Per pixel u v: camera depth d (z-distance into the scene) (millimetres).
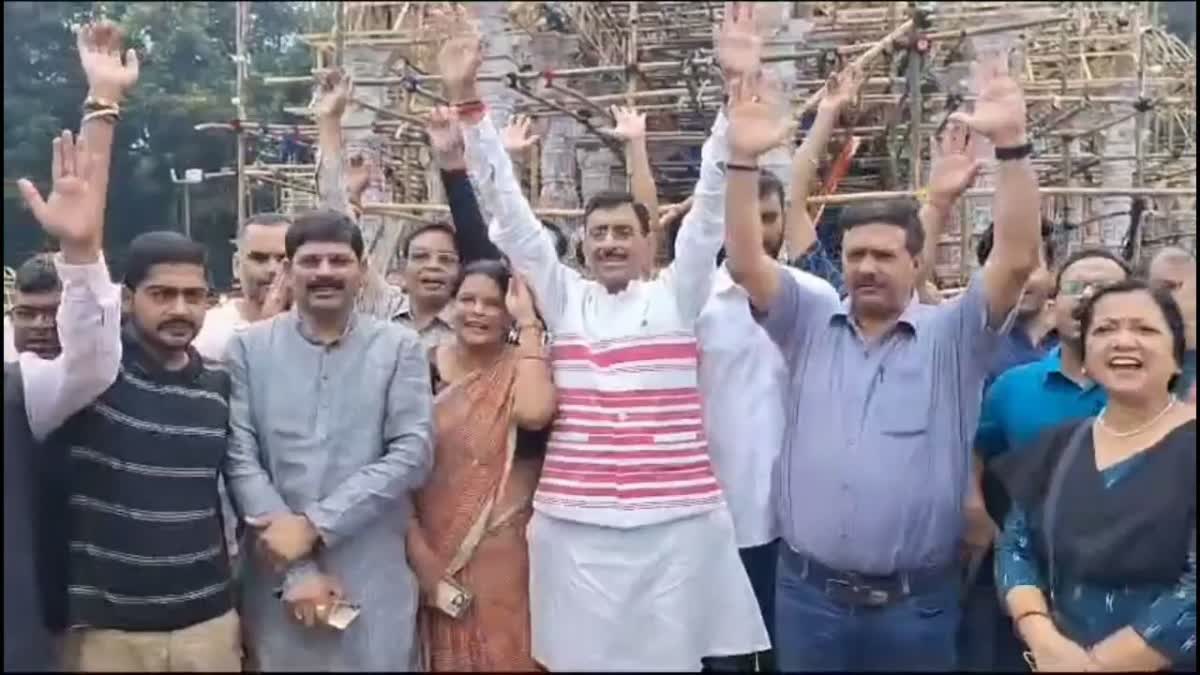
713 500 4539
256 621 4270
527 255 4633
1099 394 4402
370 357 4320
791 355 4613
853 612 4348
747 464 5086
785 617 4508
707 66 14375
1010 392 4609
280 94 16766
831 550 4340
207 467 4066
